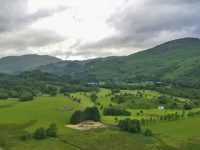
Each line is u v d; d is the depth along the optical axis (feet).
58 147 630.33
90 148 636.07
